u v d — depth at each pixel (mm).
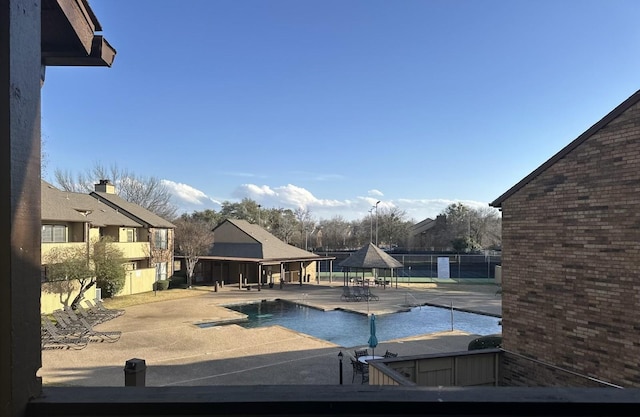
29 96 1055
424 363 8234
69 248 20297
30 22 1066
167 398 1039
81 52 2213
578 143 7297
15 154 987
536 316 7961
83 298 20953
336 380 11266
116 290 24797
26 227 1024
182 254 33469
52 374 11461
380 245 68312
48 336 15156
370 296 27172
